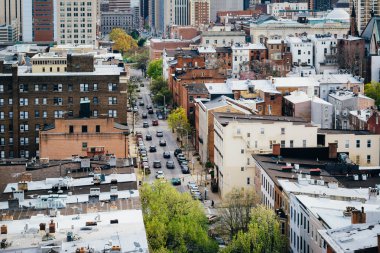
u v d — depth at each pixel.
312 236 186.25
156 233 190.75
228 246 199.12
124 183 196.62
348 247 141.75
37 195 186.75
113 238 149.75
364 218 162.25
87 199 181.88
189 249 198.75
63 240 148.75
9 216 165.75
